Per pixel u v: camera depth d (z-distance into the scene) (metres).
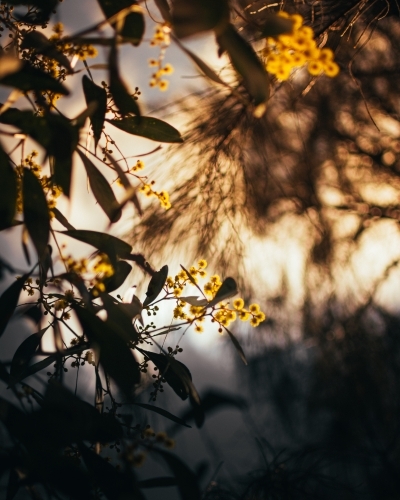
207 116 1.71
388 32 2.05
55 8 0.75
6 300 0.72
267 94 0.68
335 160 2.57
